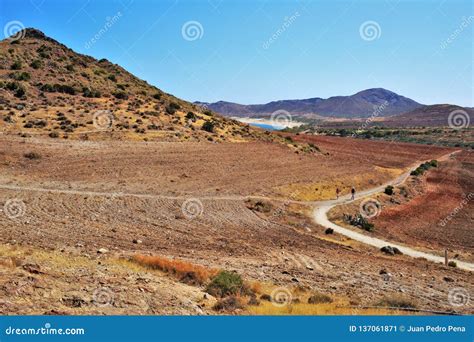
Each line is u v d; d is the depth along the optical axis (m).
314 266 27.08
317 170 75.50
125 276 16.52
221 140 81.62
